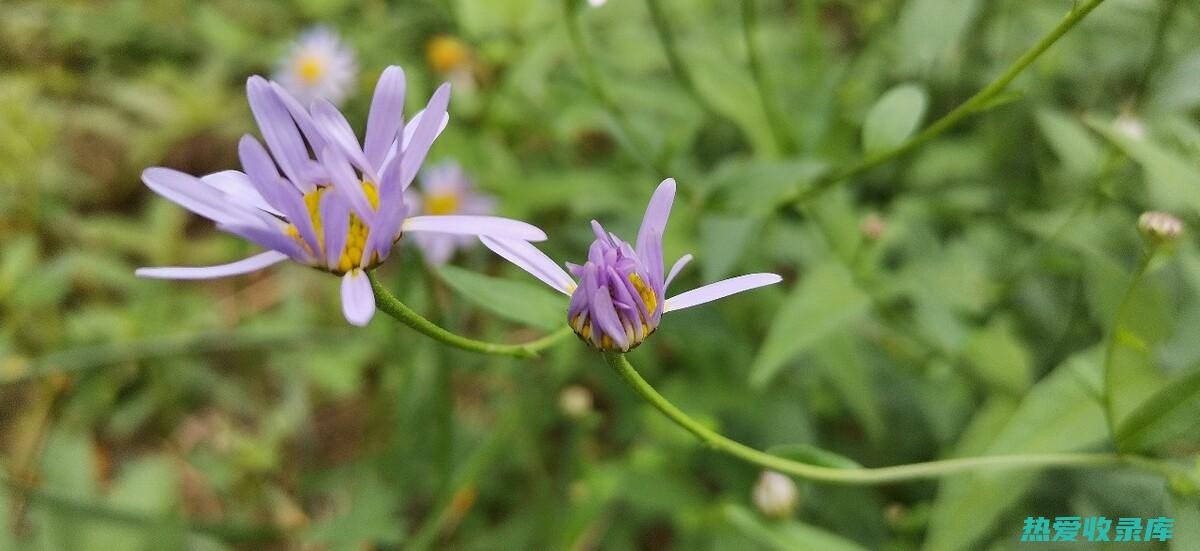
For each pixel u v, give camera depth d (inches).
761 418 6.5
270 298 9.2
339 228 3.4
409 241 5.9
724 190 5.5
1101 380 4.6
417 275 6.4
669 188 3.7
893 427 6.6
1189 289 4.9
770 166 5.5
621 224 6.9
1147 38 6.6
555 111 8.0
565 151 8.7
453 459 6.8
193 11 11.0
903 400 6.7
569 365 6.9
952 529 4.9
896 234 6.6
